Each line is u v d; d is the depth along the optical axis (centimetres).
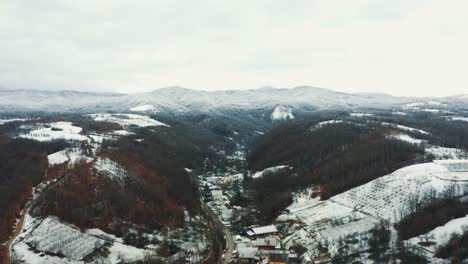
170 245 16612
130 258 15238
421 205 17975
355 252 15512
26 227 16062
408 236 16075
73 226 16388
